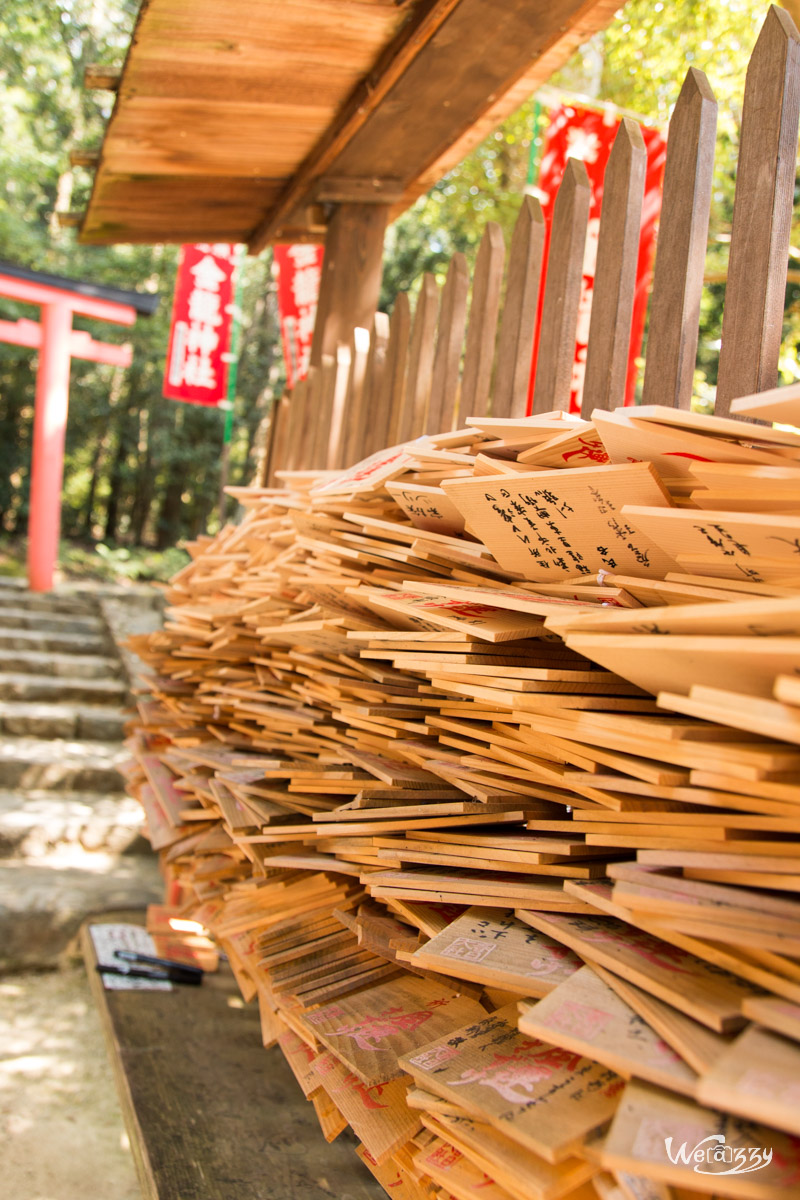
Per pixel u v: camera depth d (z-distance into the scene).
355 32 2.48
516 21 2.36
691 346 1.58
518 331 2.15
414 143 3.16
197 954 3.37
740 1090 0.77
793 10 2.44
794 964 0.89
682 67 6.05
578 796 1.30
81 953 4.06
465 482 1.36
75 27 15.62
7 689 6.70
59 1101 3.08
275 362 13.30
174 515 17.78
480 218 8.77
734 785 0.98
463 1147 1.12
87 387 16.23
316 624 1.83
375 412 3.01
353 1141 2.17
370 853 1.63
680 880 1.02
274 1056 2.64
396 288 13.38
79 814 5.14
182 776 3.23
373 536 1.92
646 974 1.00
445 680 1.47
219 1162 2.04
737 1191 0.81
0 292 8.48
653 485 1.13
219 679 2.93
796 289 6.69
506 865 1.35
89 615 8.48
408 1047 1.41
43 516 8.75
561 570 1.42
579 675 1.28
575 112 4.05
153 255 15.31
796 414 0.94
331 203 3.57
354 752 1.81
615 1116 0.92
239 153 3.34
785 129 1.38
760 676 0.94
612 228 1.81
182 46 2.54
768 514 1.00
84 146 16.02
